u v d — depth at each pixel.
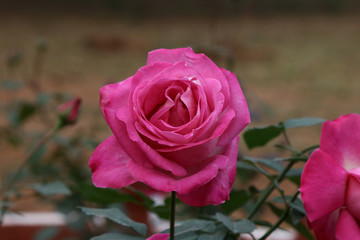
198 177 0.44
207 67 0.48
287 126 0.61
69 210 1.16
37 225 1.21
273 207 0.65
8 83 1.56
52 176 1.26
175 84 0.46
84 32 9.22
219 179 0.46
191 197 0.46
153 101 0.46
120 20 10.79
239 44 8.09
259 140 0.63
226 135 0.46
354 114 0.48
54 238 1.22
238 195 0.65
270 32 9.61
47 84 5.76
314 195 0.47
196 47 0.94
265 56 7.63
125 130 0.45
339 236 0.46
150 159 0.44
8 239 1.20
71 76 6.26
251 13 11.05
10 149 3.52
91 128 1.52
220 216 0.55
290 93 5.81
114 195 0.65
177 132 0.45
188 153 0.45
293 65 7.15
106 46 8.16
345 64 7.30
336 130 0.47
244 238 0.96
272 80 6.39
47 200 1.17
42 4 11.64
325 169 0.47
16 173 1.00
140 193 0.65
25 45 7.86
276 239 1.07
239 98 0.47
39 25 9.77
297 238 1.12
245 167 0.62
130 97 0.46
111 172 0.46
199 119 0.45
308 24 10.70
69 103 1.02
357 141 0.47
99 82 6.09
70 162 1.37
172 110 0.46
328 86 6.11
